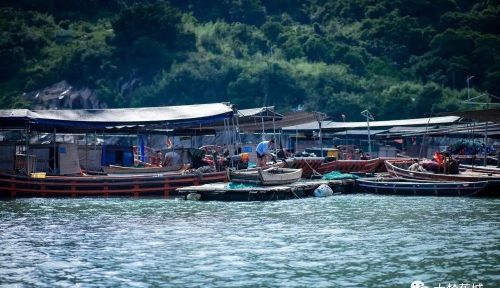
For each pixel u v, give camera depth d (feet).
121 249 362.33
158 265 326.24
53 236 401.08
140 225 440.45
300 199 586.45
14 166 633.61
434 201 559.38
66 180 612.29
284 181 620.90
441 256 338.34
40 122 621.31
